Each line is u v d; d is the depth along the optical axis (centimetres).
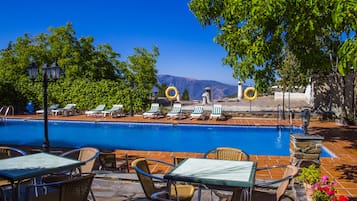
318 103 1683
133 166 426
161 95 2742
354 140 1084
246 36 635
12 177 376
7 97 1948
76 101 1984
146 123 1603
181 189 448
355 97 1554
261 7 493
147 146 1260
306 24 475
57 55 2544
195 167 425
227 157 556
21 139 1377
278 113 1683
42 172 401
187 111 1886
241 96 2583
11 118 1741
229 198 482
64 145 1270
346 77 1551
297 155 582
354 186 590
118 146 1261
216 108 1708
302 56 699
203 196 523
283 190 389
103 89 1939
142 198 523
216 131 1497
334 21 394
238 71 902
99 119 1697
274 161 805
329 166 744
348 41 350
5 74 2286
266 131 1470
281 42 580
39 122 1725
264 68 865
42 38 2559
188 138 1384
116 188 571
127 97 1900
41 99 2014
